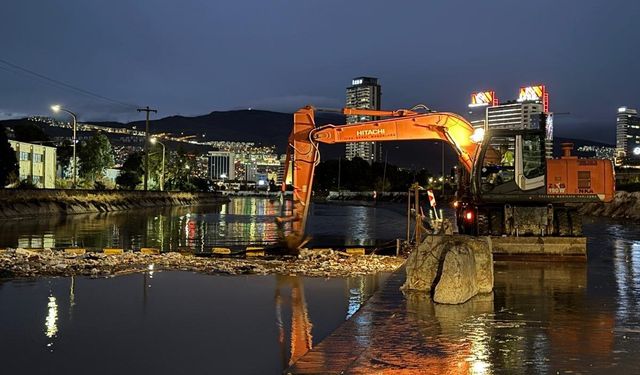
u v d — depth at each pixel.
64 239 32.88
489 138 19.83
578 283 14.70
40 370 9.35
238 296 15.72
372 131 22.48
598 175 19.41
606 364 7.91
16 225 43.78
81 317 13.04
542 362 8.00
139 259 22.55
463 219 21.48
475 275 13.00
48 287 16.75
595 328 9.94
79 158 111.00
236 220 54.81
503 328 9.91
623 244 25.69
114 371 9.33
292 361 9.95
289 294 16.09
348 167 178.50
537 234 19.50
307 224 49.59
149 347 10.68
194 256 24.12
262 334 11.70
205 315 13.42
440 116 22.23
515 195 19.67
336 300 15.29
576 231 19.39
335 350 8.61
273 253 25.16
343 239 34.53
